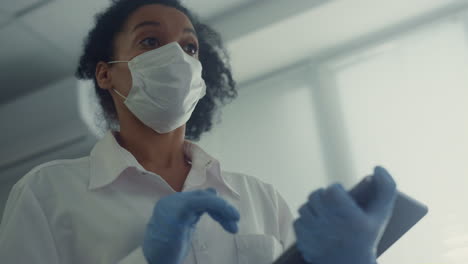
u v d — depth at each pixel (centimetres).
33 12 268
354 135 267
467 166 226
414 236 220
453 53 262
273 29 287
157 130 114
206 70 152
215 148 300
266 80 314
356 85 283
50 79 318
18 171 329
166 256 78
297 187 267
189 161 121
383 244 85
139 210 98
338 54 300
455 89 250
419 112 253
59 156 310
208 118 154
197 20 153
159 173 112
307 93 297
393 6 275
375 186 73
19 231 90
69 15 271
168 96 114
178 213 78
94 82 137
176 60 117
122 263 82
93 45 134
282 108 299
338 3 275
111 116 137
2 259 87
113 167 104
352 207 68
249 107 309
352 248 68
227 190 113
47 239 92
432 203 226
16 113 308
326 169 264
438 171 232
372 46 291
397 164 245
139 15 126
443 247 213
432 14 279
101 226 94
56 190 100
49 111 298
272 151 285
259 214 114
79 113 290
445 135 239
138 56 119
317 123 282
